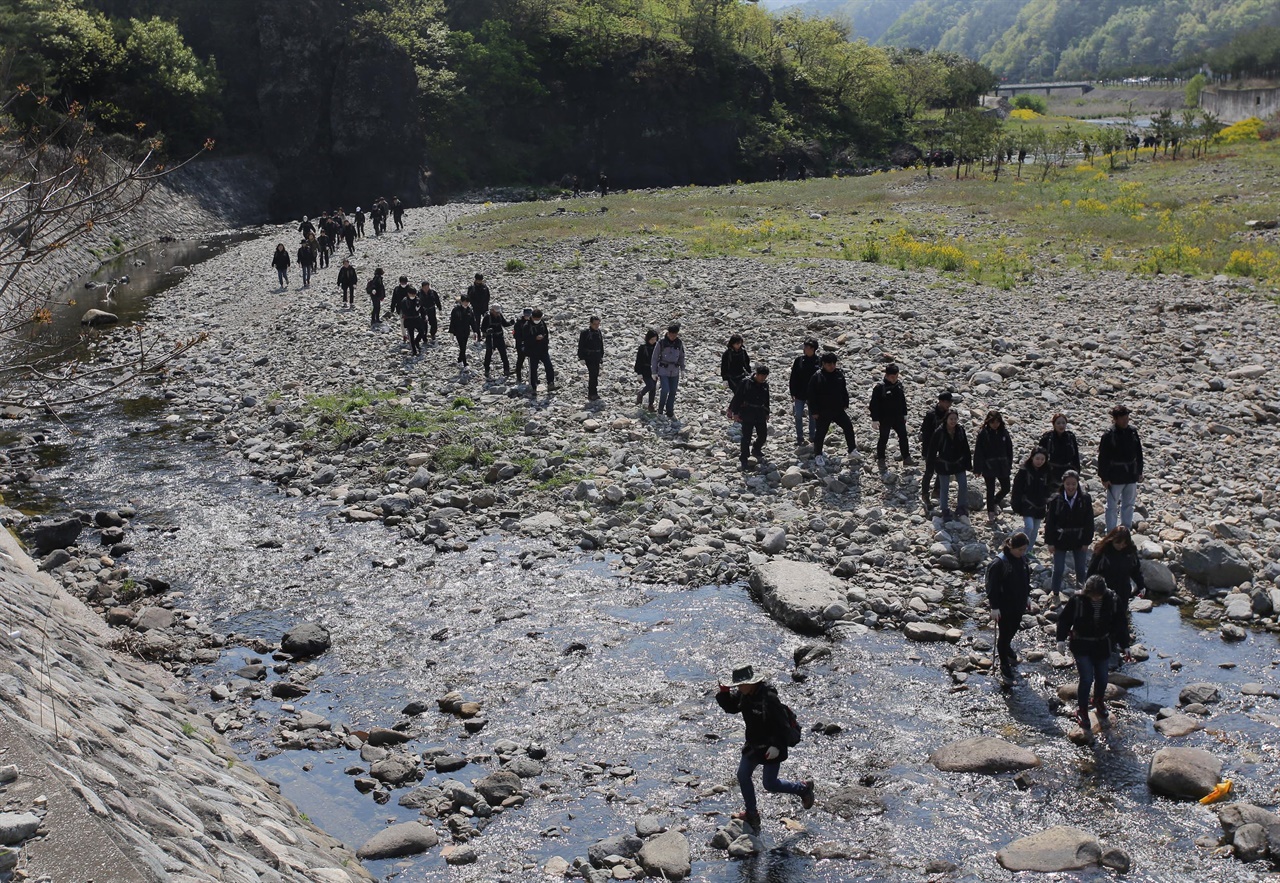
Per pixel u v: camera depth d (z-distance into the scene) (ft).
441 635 41.37
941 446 49.96
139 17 246.27
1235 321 85.87
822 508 52.85
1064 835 27.91
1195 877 26.63
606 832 29.25
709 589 45.60
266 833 24.95
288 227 215.10
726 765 32.45
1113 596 32.96
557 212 180.04
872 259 117.60
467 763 32.81
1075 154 244.63
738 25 365.20
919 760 32.53
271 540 51.21
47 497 58.39
